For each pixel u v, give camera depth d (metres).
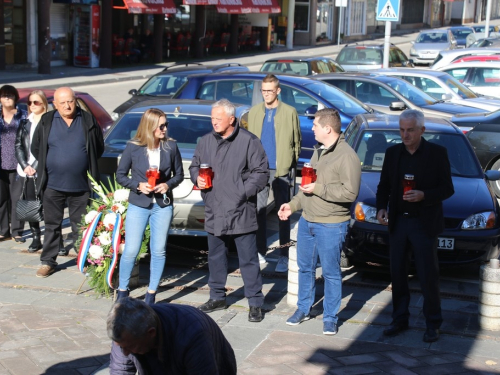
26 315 6.27
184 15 37.12
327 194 5.75
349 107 12.17
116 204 6.68
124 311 3.04
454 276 7.73
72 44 30.06
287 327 6.15
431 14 60.84
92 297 6.78
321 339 5.91
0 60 27.36
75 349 5.62
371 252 7.41
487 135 11.48
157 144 6.36
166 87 15.23
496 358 5.61
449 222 7.32
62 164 7.13
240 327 6.13
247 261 6.24
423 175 5.71
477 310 6.62
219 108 6.09
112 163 7.97
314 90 12.16
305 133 11.91
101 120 11.45
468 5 65.19
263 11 38.28
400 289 5.98
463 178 8.12
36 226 8.10
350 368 5.38
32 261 7.82
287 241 7.65
